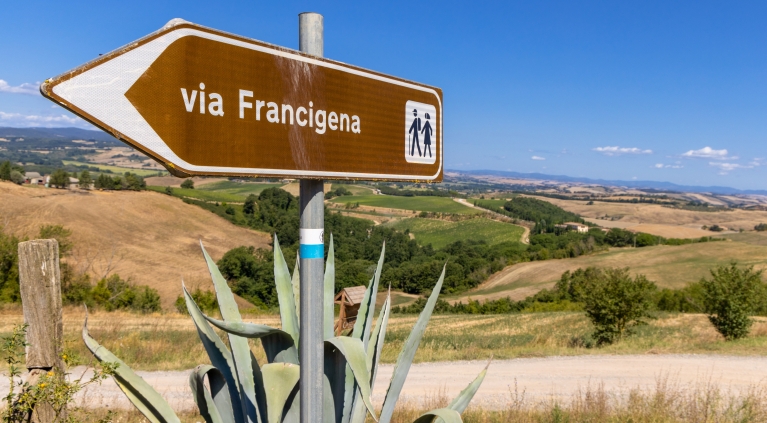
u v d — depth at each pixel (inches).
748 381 462.0
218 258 2325.3
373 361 101.3
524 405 341.4
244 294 1996.8
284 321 98.2
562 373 503.8
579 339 781.3
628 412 291.9
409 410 305.3
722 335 730.8
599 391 312.3
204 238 2652.6
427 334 877.8
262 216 3248.0
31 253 98.8
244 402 95.5
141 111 53.3
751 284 685.3
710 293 705.0
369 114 82.2
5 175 2925.7
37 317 99.3
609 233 4170.8
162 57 54.9
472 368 526.3
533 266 3339.1
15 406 97.3
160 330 676.7
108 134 51.7
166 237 2554.1
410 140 92.1
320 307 75.1
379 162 84.6
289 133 68.5
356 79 79.7
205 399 87.4
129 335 550.3
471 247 3735.2
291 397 78.2
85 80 49.3
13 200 2459.4
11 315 858.1
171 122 55.7
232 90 61.5
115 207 2753.4
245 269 2033.7
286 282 99.7
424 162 96.3
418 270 2699.3
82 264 1935.3
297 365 76.7
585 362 560.7
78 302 1152.8
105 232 2393.0
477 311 2340.1
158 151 54.7
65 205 2581.2
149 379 402.3
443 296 2849.4
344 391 86.6
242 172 62.6
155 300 1337.4
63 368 102.7
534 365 545.6
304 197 74.4
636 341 711.1
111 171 6712.6
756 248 3262.8
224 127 60.7
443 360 565.9
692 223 6692.9
